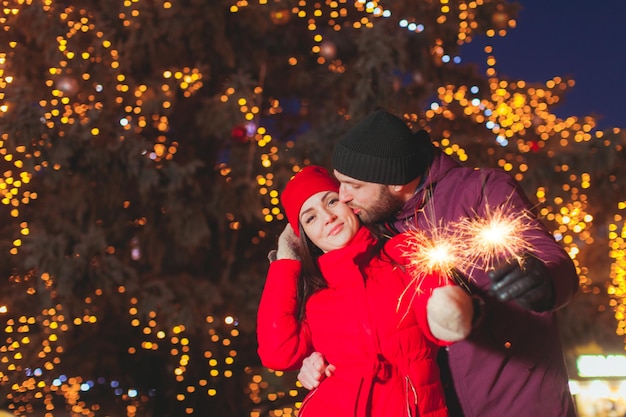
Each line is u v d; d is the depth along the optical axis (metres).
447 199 3.00
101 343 8.26
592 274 8.63
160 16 7.92
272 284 3.02
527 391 2.90
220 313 8.16
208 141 8.73
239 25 8.45
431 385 2.85
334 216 2.96
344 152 2.99
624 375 6.77
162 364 8.66
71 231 7.59
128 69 8.00
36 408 8.91
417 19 8.41
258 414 9.20
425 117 8.66
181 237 7.85
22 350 7.84
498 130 8.60
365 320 2.83
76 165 7.61
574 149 8.27
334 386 2.85
